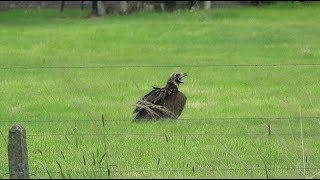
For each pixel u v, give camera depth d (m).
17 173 35.72
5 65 83.94
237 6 152.75
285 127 54.16
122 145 49.53
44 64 85.44
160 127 54.34
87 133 52.91
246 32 109.75
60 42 101.56
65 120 57.19
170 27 115.75
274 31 110.06
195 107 63.50
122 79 76.06
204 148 48.66
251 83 73.38
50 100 65.81
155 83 74.50
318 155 46.72
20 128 35.91
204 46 99.44
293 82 72.50
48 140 51.25
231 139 51.03
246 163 45.19
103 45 99.94
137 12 142.38
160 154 46.97
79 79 75.19
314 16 126.88
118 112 60.94
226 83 74.00
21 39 104.31
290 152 46.50
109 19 131.38
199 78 76.75
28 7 160.25
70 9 159.75
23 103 65.06
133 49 97.00
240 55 92.38
